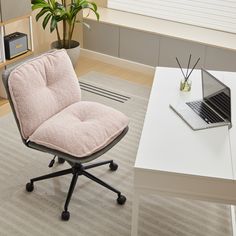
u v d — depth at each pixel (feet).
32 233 8.35
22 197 9.26
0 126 11.82
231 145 7.22
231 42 13.76
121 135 8.77
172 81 9.22
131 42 15.23
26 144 8.42
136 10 16.03
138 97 13.62
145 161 6.75
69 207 9.02
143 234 8.39
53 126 8.35
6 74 8.14
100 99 13.39
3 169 10.10
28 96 8.24
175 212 8.98
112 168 10.18
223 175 6.48
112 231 8.46
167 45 14.51
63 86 8.98
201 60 14.10
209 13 14.66
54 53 9.04
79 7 13.96
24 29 13.88
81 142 8.05
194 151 7.04
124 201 9.14
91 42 16.16
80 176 9.93
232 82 9.34
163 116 7.97
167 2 15.26
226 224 8.70
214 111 8.08
